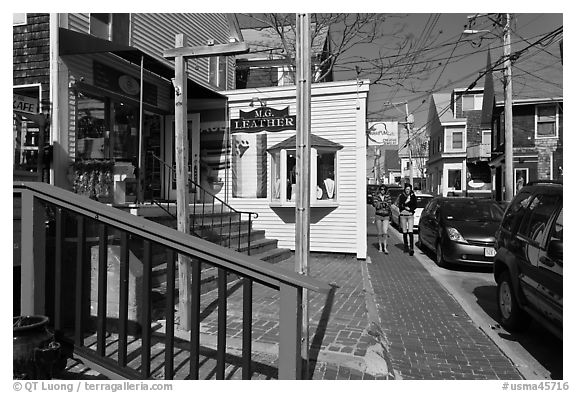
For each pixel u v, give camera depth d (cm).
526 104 2538
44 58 720
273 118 1083
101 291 323
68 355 328
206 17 1283
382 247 1248
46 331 311
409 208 1195
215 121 1118
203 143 1125
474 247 922
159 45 1069
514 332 536
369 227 1992
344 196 1042
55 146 710
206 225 824
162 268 611
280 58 1836
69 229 495
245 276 279
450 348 482
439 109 4078
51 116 713
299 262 404
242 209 1105
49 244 479
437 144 4122
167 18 1104
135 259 499
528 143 2559
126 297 313
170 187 1045
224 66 1462
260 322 527
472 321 583
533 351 478
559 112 2500
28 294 333
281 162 1052
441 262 1000
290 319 271
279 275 269
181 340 464
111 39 895
